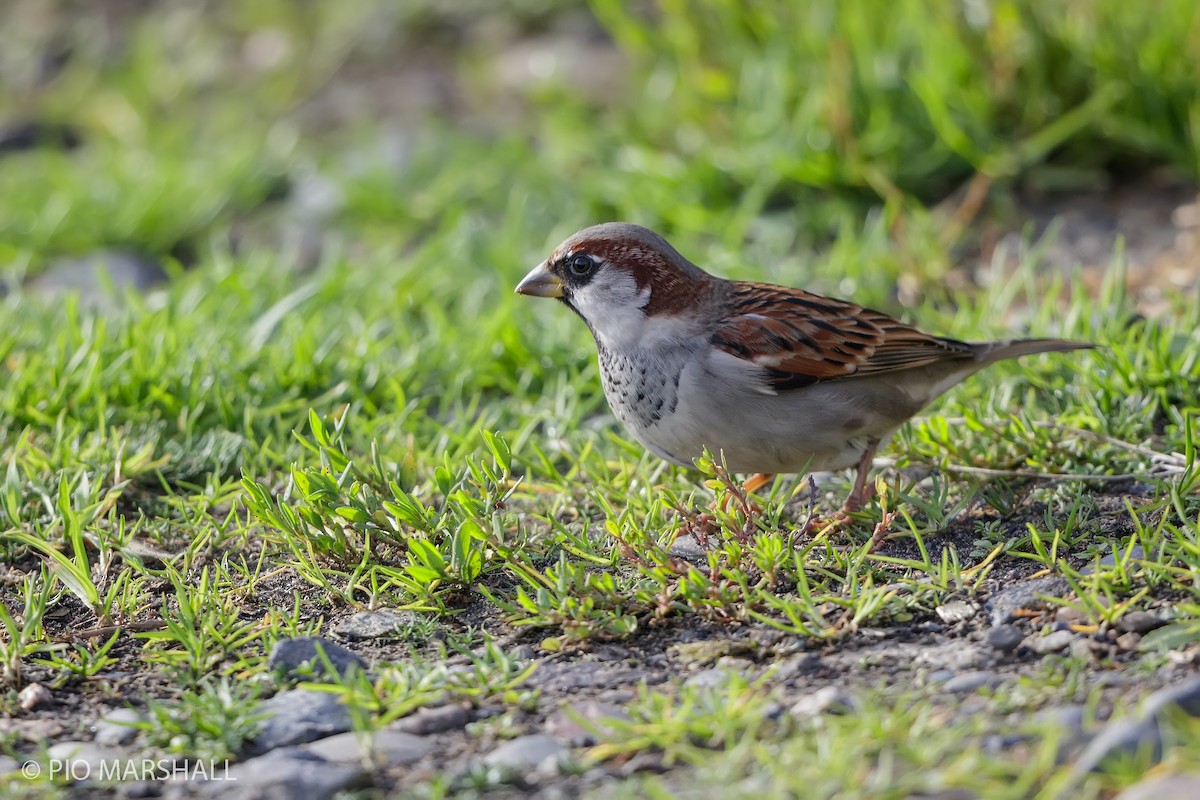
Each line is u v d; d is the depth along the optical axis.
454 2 21.69
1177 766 5.69
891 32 15.71
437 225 16.33
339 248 14.77
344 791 6.38
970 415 9.91
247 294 13.19
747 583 8.14
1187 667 6.79
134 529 9.23
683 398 9.02
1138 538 8.37
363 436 10.65
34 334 12.29
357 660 7.61
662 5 16.67
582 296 9.36
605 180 15.88
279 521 8.74
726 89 16.30
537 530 9.26
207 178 17.33
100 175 17.56
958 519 9.09
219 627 8.03
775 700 6.82
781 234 14.83
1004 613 7.64
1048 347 9.79
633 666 7.48
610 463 10.05
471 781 6.35
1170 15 15.02
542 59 20.11
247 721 6.94
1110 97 14.99
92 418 10.74
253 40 22.11
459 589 8.38
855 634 7.59
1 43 22.83
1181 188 15.01
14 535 8.90
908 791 5.87
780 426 9.01
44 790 6.52
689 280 9.23
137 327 11.84
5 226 16.36
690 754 6.29
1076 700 6.59
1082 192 15.17
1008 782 5.89
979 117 15.27
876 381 9.19
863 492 9.33
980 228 14.73
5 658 7.68
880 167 15.30
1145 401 10.28
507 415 11.39
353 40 21.52
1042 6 15.30
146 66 21.28
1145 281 13.15
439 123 18.39
